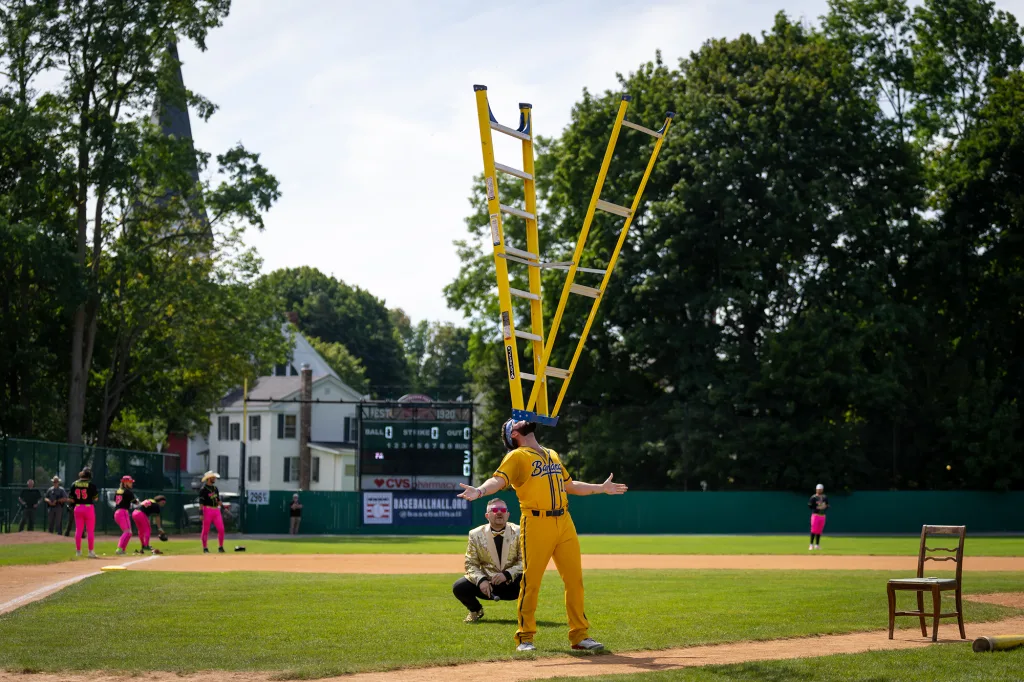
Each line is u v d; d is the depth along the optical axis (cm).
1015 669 833
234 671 845
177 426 6147
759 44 5888
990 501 5384
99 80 4653
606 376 5806
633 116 5731
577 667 871
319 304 11912
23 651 933
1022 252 5644
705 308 5366
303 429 7775
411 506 4859
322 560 2489
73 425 4600
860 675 804
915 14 6206
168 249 5088
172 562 2266
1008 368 5681
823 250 5522
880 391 5194
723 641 1031
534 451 973
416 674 839
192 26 4597
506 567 1205
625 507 5278
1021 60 6191
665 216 5356
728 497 5291
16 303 4816
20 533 3219
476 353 6319
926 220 5694
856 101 5688
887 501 5356
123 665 866
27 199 4406
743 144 5453
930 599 1411
